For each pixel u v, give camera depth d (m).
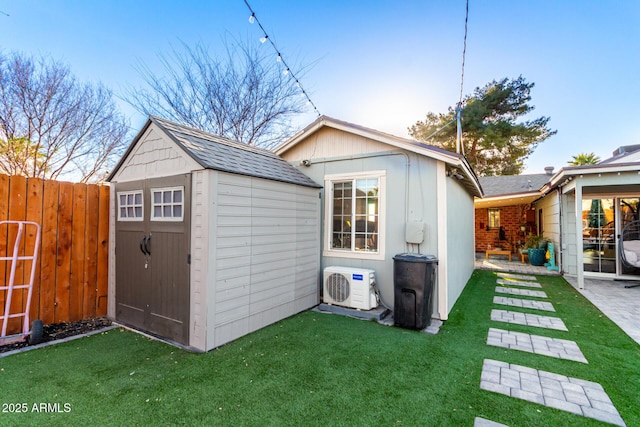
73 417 2.14
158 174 3.86
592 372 2.92
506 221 13.47
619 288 6.70
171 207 3.70
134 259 4.12
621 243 7.48
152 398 2.39
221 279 3.46
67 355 3.17
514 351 3.41
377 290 5.03
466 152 17.52
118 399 2.37
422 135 18.27
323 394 2.49
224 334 3.50
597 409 2.32
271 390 2.54
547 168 13.95
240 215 3.73
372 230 5.25
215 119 11.23
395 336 3.84
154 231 3.86
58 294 4.06
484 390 2.59
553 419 2.20
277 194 4.37
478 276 8.45
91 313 4.38
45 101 7.82
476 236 14.02
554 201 9.23
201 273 3.35
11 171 7.43
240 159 4.20
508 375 2.85
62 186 4.12
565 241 8.46
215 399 2.39
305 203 5.01
